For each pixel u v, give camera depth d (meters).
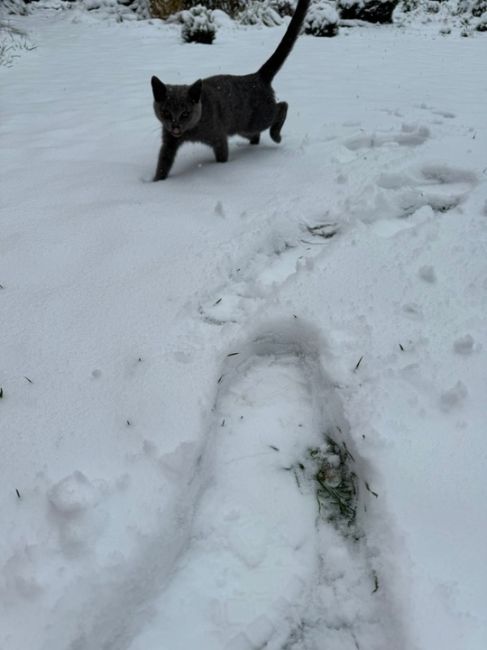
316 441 0.58
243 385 0.64
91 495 0.47
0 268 0.81
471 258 0.75
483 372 0.58
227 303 0.73
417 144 1.20
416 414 0.54
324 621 0.44
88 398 0.59
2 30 3.04
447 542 0.43
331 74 2.01
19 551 0.45
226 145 1.19
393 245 0.78
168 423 0.55
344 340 0.62
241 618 0.44
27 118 1.53
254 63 2.20
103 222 0.91
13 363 0.64
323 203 0.93
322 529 0.50
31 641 0.39
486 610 0.39
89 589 0.42
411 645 0.38
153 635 0.43
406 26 3.65
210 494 0.53
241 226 0.88
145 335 0.67
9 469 0.52
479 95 1.64
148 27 3.20
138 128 1.42
